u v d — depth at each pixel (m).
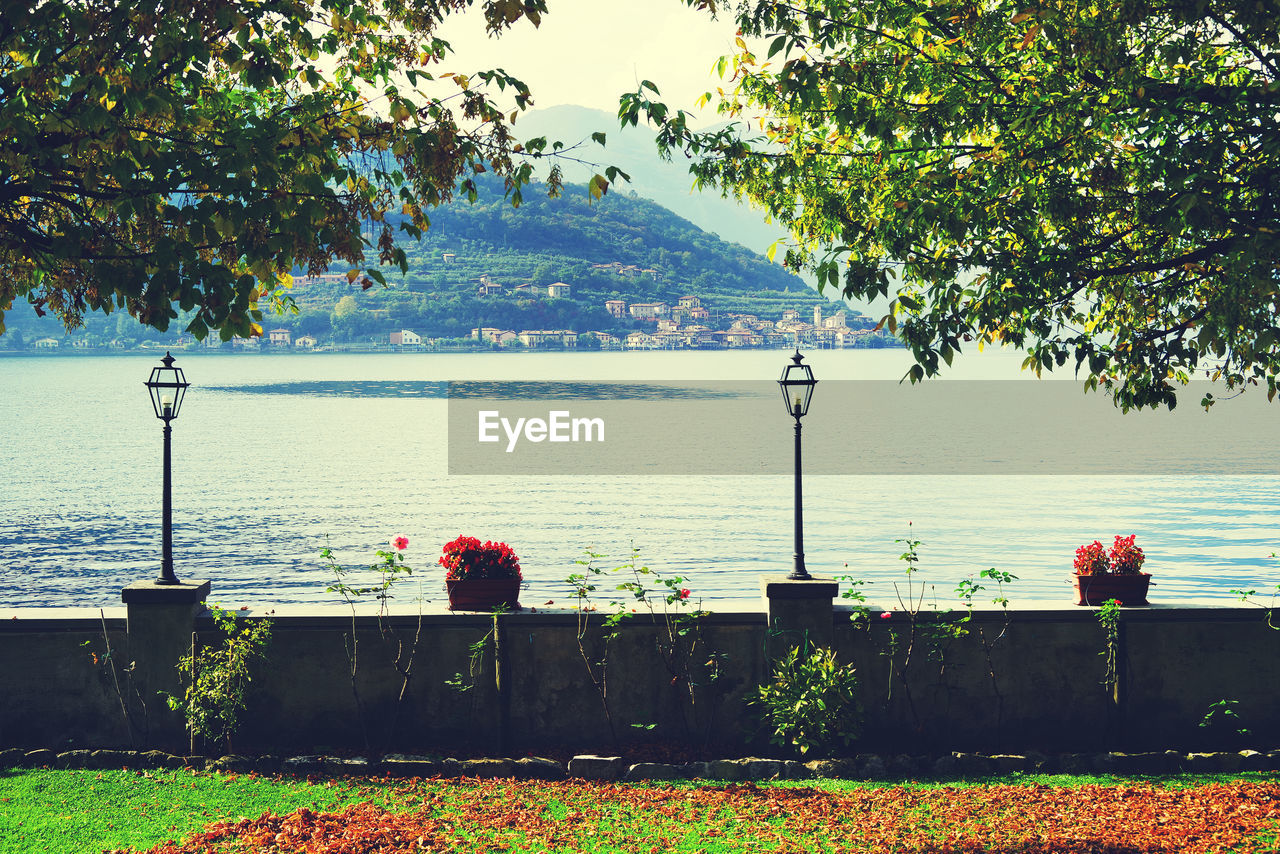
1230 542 34.72
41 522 41.06
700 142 9.57
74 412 110.06
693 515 43.66
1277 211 7.62
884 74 8.66
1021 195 8.11
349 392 147.38
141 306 7.63
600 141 7.66
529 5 7.42
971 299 8.66
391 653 9.96
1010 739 9.96
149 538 37.22
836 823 8.01
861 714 9.78
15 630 9.77
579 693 10.01
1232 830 7.60
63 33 6.77
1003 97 8.62
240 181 6.52
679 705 9.98
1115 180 8.09
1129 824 7.80
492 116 7.65
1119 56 8.11
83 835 7.74
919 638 9.95
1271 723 9.90
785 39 8.45
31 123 6.59
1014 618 9.93
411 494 50.81
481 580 10.02
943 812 8.20
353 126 7.69
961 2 8.42
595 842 7.67
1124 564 10.16
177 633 9.80
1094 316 9.95
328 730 9.95
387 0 8.32
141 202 6.47
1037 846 7.39
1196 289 9.12
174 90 7.26
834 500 48.22
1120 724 9.88
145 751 9.64
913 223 8.27
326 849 7.36
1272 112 7.62
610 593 27.28
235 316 6.56
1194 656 9.92
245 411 112.12
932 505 46.09
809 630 9.89
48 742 9.79
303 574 30.36
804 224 9.82
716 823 8.05
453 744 9.98
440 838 7.68
